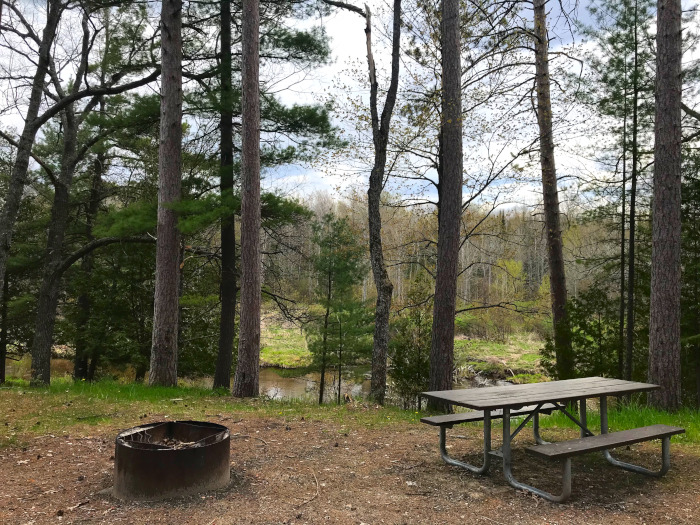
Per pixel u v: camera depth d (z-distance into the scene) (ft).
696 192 35.06
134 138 44.39
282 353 94.79
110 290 54.75
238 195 39.27
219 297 53.62
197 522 10.55
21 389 29.73
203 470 12.25
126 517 10.76
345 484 13.20
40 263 60.18
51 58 45.93
